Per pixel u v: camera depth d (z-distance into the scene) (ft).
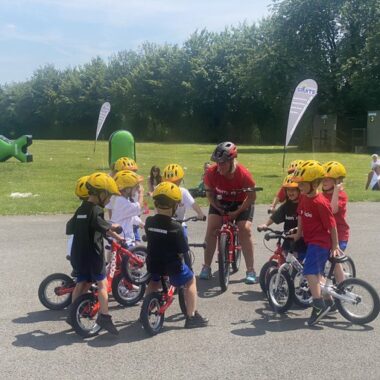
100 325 10.14
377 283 13.70
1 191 32.09
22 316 11.37
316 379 8.40
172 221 10.56
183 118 134.21
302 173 10.66
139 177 13.34
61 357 9.28
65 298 11.89
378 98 84.38
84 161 54.85
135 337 10.23
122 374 8.61
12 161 53.83
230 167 13.55
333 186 12.07
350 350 9.53
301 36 87.51
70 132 158.71
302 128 91.86
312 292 10.73
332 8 84.99
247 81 93.56
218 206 13.97
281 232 11.81
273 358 9.19
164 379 8.43
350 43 85.15
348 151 87.56
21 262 15.83
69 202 27.45
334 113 89.45
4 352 9.50
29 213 24.48
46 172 43.57
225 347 9.69
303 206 10.89
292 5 86.43
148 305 10.18
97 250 10.30
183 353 9.43
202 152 72.28
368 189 33.04
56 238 19.24
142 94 138.51
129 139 35.53
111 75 152.46
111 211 13.79
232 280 14.20
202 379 8.41
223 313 11.60
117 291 11.91
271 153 72.84
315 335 10.27
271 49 88.94
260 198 28.40
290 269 11.60
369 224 22.02
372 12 83.61
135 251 12.58
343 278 11.62
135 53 154.51
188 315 10.66
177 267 10.50
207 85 126.72
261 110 118.93
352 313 11.03
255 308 11.94
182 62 132.26
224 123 128.06
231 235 13.69
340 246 12.20
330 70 87.25
